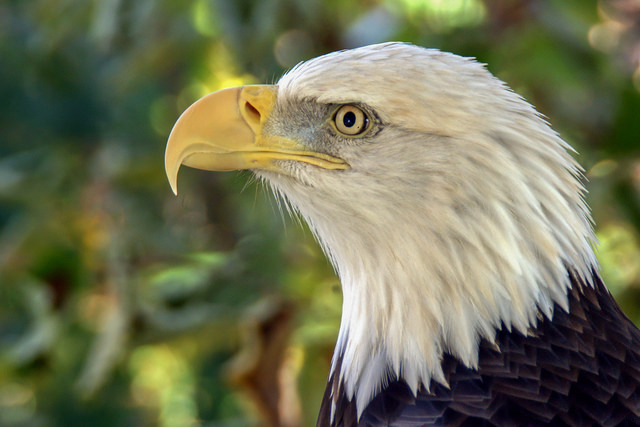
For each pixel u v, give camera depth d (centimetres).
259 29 870
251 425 1014
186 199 1017
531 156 551
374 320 575
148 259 947
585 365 534
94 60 1015
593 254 586
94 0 938
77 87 1002
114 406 957
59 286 930
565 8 873
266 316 871
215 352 994
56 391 937
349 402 580
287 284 862
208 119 616
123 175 957
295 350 896
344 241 597
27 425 991
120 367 964
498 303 545
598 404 516
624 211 864
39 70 1004
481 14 888
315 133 591
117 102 1009
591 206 872
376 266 578
